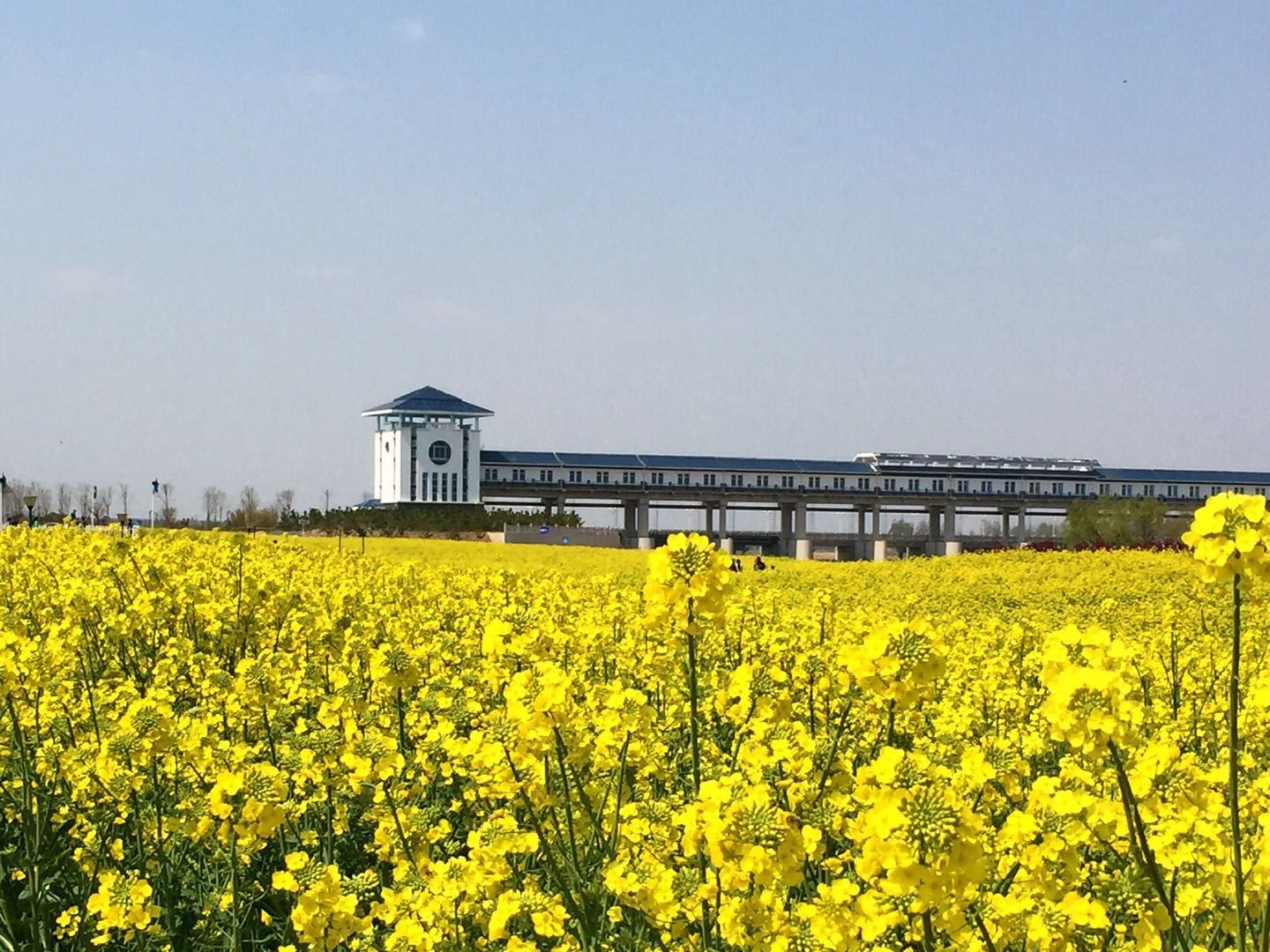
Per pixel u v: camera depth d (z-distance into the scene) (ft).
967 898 11.90
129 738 21.26
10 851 21.76
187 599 40.24
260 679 28.76
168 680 32.37
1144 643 43.55
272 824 18.07
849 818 16.74
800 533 353.31
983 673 33.24
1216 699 29.76
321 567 65.10
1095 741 12.50
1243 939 12.80
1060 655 13.17
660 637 30.04
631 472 348.79
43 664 23.68
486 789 19.66
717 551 17.43
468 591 55.88
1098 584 104.88
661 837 18.02
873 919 12.67
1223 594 64.59
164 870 20.98
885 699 15.10
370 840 24.54
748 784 16.62
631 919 18.17
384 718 27.14
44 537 63.05
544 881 20.08
